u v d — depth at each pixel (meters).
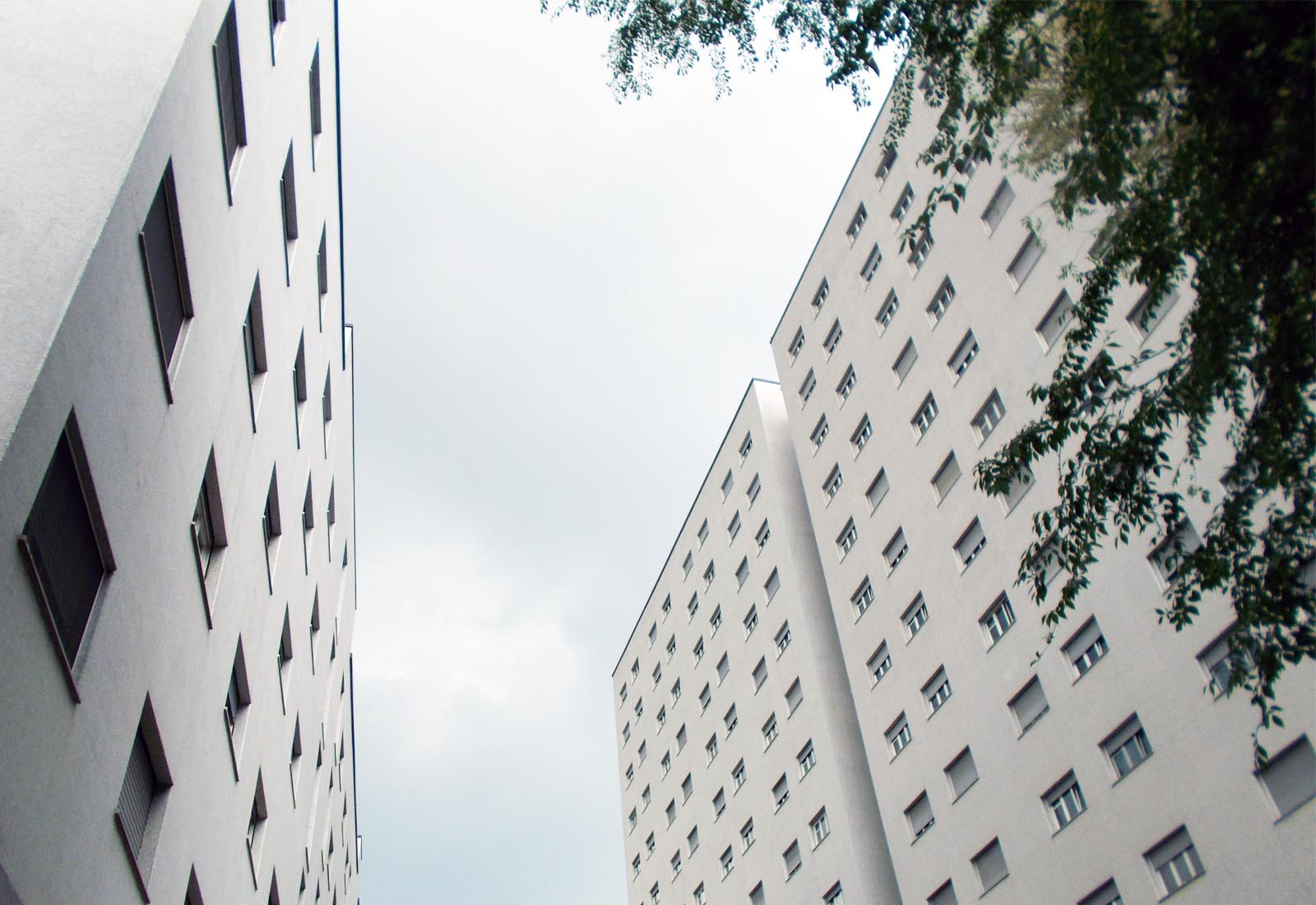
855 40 11.84
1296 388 8.98
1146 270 10.10
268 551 22.05
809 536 41.34
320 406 28.44
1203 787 20.16
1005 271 29.20
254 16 18.53
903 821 29.22
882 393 34.69
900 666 30.97
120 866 12.77
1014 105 11.46
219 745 17.72
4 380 9.44
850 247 38.31
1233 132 8.54
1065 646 24.69
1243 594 9.57
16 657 9.48
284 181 22.94
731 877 39.47
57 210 10.82
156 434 13.45
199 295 15.34
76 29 12.55
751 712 40.91
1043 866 23.70
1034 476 26.75
